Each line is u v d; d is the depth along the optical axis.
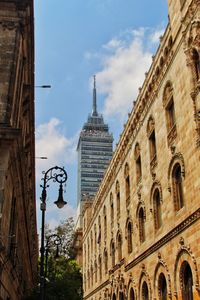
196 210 19.92
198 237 19.61
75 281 49.91
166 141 25.66
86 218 65.81
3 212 16.44
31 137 26.64
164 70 26.81
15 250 22.53
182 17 23.61
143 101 31.66
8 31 19.12
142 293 29.34
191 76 21.72
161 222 26.45
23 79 22.47
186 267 21.62
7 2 19.59
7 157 15.95
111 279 40.66
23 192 24.92
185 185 21.92
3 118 16.94
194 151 20.83
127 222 35.34
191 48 22.11
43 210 21.34
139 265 30.27
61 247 70.06
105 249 46.00
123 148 38.50
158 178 26.92
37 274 43.19
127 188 36.81
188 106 22.08
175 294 22.22
